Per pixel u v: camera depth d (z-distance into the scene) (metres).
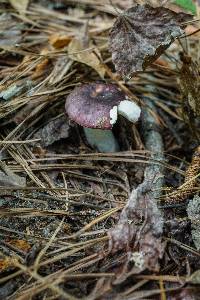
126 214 0.33
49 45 0.48
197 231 0.34
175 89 0.46
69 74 0.44
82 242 0.33
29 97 0.41
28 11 0.52
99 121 0.37
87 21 0.48
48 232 0.34
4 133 0.41
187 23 0.38
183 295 0.30
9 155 0.40
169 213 0.36
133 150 0.41
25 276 0.31
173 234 0.33
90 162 0.40
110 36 0.39
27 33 0.50
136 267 0.31
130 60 0.38
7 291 0.31
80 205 0.36
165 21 0.38
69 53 0.44
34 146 0.41
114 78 0.44
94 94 0.39
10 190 0.36
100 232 0.34
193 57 0.46
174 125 0.45
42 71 0.45
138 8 0.38
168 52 0.48
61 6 0.54
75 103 0.38
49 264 0.32
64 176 0.39
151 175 0.38
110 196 0.38
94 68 0.43
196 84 0.41
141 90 0.46
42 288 0.29
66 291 0.30
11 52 0.46
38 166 0.39
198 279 0.30
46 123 0.42
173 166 0.41
